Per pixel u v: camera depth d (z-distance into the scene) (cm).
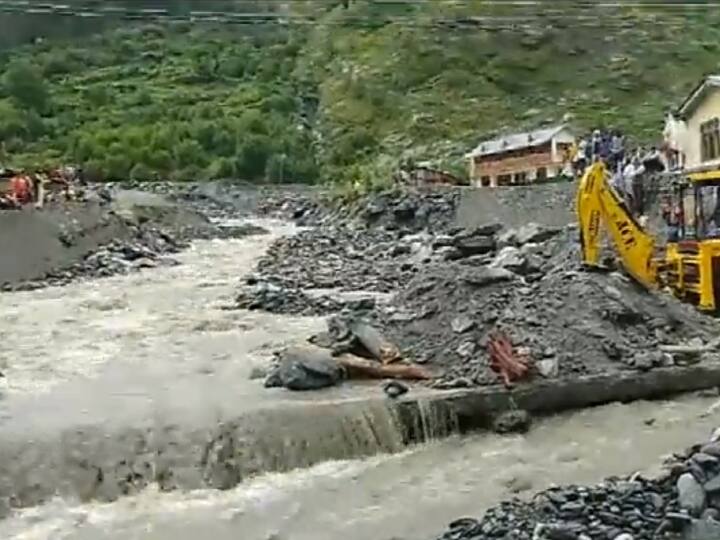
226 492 1773
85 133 11912
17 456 1825
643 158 4422
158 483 1823
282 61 15200
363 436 1950
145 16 13562
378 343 2331
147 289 4128
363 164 10731
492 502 1614
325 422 1952
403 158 10025
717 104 5062
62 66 14725
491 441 1956
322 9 16438
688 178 2850
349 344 2350
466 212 5888
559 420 2045
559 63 12094
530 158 7625
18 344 2939
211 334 3048
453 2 13862
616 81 11481
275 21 13688
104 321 3334
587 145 5016
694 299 2728
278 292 3659
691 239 2791
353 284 4081
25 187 5091
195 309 3556
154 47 15788
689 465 1502
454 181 8012
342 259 5025
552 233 4162
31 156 10812
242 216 9381
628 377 2130
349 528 1552
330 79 13875
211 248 6175
